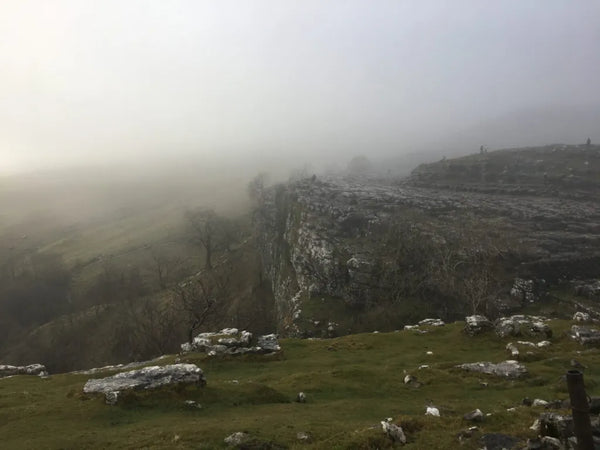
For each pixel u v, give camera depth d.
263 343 54.84
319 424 27.30
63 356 127.12
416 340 58.44
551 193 195.00
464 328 58.84
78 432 27.27
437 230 126.94
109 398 31.83
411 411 31.53
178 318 117.38
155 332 104.75
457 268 107.31
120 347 120.12
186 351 57.31
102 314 146.62
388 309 102.94
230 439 24.00
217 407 32.44
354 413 30.92
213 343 55.44
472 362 46.44
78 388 35.31
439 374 40.81
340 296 113.62
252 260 185.25
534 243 116.38
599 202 177.38
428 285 106.62
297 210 163.62
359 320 102.00
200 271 181.50
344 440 23.20
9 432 27.67
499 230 124.75
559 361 42.72
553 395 33.88
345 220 140.88
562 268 105.12
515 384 37.53
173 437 24.95
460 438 22.73
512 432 22.69
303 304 114.12
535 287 99.94
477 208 156.88
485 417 25.78
